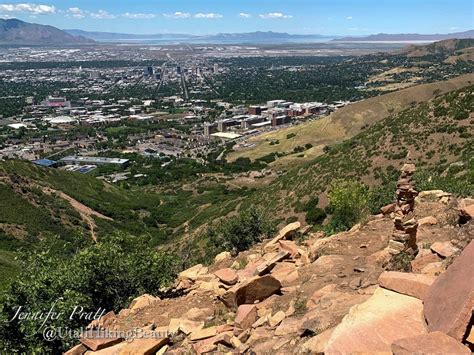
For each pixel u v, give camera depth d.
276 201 55.34
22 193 75.62
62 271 14.15
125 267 14.95
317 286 10.98
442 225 14.55
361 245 14.12
